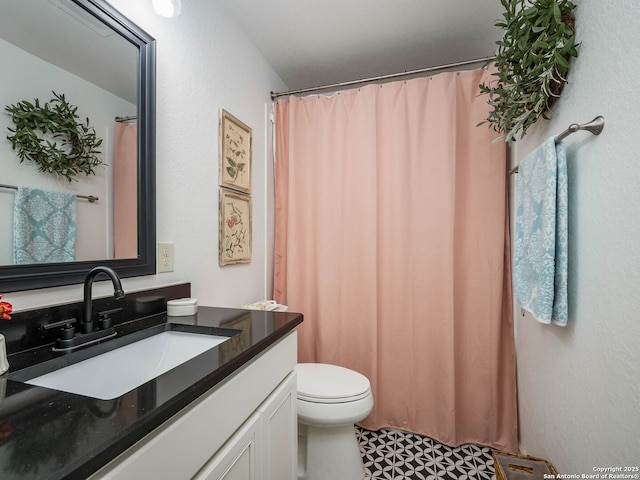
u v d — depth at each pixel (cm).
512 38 105
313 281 189
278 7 148
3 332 68
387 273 175
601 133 83
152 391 53
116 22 95
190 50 127
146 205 105
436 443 161
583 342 92
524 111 114
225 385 67
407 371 171
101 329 83
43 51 79
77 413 46
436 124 165
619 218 76
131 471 44
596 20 85
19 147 74
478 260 164
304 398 126
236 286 159
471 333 164
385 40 173
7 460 36
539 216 105
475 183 164
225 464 65
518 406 157
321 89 201
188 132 126
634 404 70
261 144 185
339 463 129
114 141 96
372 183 173
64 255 82
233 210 154
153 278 110
